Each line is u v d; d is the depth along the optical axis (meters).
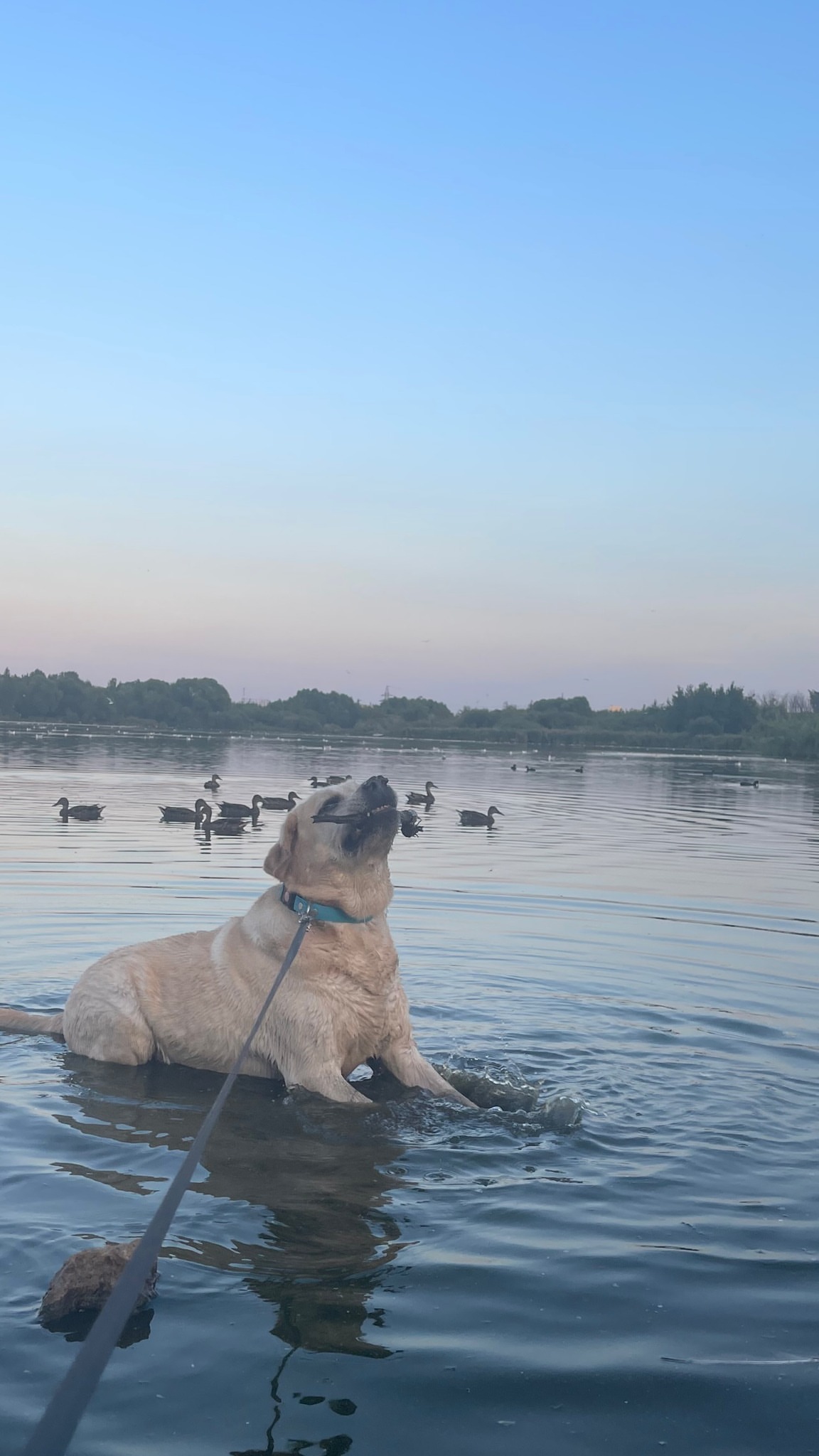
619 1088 1.92
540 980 2.75
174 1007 2.12
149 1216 1.33
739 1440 0.91
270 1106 1.86
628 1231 1.32
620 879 4.70
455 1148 1.63
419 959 2.96
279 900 2.09
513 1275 1.19
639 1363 1.02
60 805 7.48
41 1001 2.44
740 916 3.78
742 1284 1.18
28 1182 1.44
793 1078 1.98
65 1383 0.68
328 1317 1.09
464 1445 0.89
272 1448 0.88
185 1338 1.04
